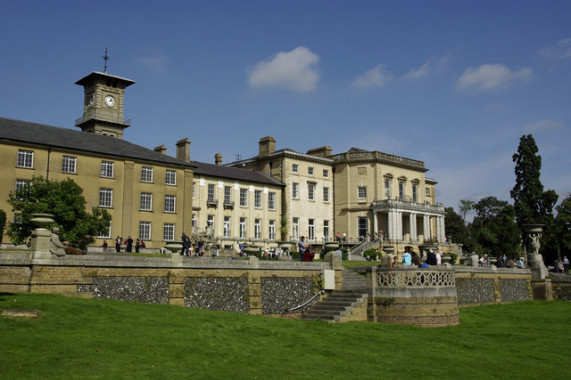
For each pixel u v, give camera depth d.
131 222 55.69
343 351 17.75
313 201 78.75
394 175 81.44
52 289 20.08
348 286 31.36
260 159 78.75
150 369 13.19
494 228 86.38
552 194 74.69
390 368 15.82
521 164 77.19
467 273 39.06
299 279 29.19
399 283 26.80
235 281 26.30
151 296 23.00
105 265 21.67
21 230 38.38
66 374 12.11
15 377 11.55
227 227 68.69
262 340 18.12
